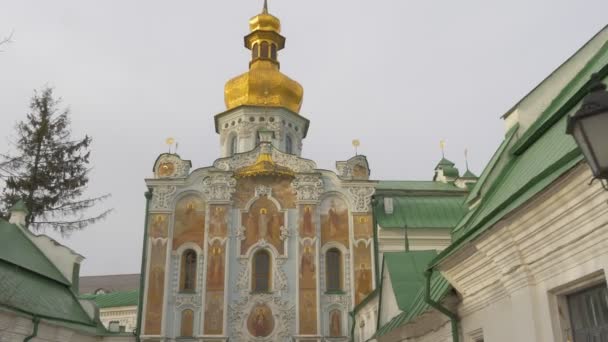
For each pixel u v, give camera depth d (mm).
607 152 5863
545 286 9797
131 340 35188
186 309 36875
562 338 9500
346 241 38812
